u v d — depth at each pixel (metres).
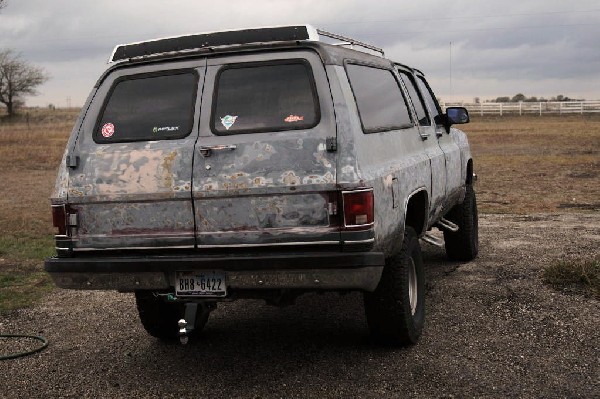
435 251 8.72
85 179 4.59
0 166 25.23
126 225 4.54
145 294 5.05
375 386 4.40
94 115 4.74
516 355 4.81
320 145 4.24
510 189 15.40
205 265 4.29
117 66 4.81
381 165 4.64
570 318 5.55
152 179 4.46
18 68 83.12
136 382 4.74
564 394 4.12
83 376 4.91
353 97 4.51
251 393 4.41
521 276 7.04
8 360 5.32
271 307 6.52
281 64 4.51
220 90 4.55
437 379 4.46
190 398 4.40
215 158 4.38
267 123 4.39
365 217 4.18
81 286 4.61
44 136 42.91
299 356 5.07
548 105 56.72
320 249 4.25
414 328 5.07
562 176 17.77
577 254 7.97
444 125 7.31
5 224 12.02
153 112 4.64
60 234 4.65
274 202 4.29
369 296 4.88
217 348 5.38
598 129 38.00
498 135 35.25
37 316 6.57
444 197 6.65
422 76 7.27
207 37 4.72
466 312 5.90
